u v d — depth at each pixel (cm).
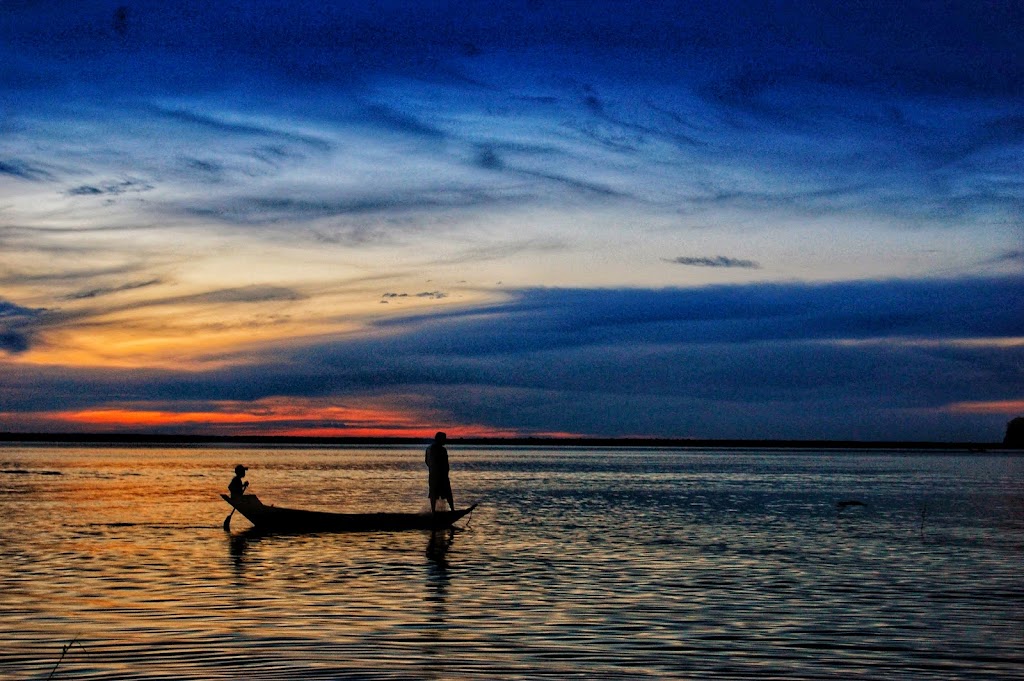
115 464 11469
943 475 9669
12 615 1808
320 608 1891
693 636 1686
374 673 1422
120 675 1403
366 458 19238
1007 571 2464
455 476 9112
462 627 1734
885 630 1744
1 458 13962
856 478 8769
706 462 16488
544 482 7719
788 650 1591
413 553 2762
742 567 2512
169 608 1881
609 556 2717
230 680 1379
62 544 2920
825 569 2486
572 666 1478
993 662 1527
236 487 3344
